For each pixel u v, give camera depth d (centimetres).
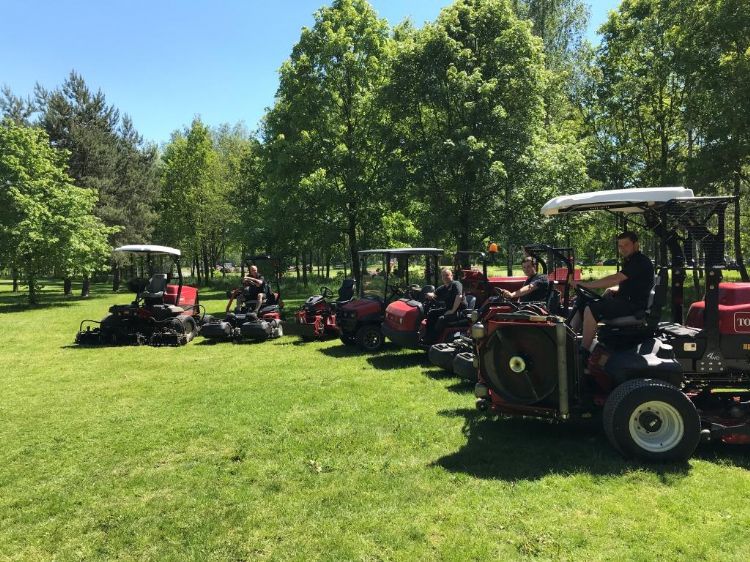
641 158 1989
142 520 374
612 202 507
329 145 1912
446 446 494
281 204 1973
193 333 1284
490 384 508
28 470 475
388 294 1040
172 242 3444
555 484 403
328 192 1822
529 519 351
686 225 481
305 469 453
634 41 1917
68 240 2370
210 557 323
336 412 615
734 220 1755
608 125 2072
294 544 334
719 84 1367
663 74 1758
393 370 846
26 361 1027
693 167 1448
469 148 1395
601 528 337
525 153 1485
